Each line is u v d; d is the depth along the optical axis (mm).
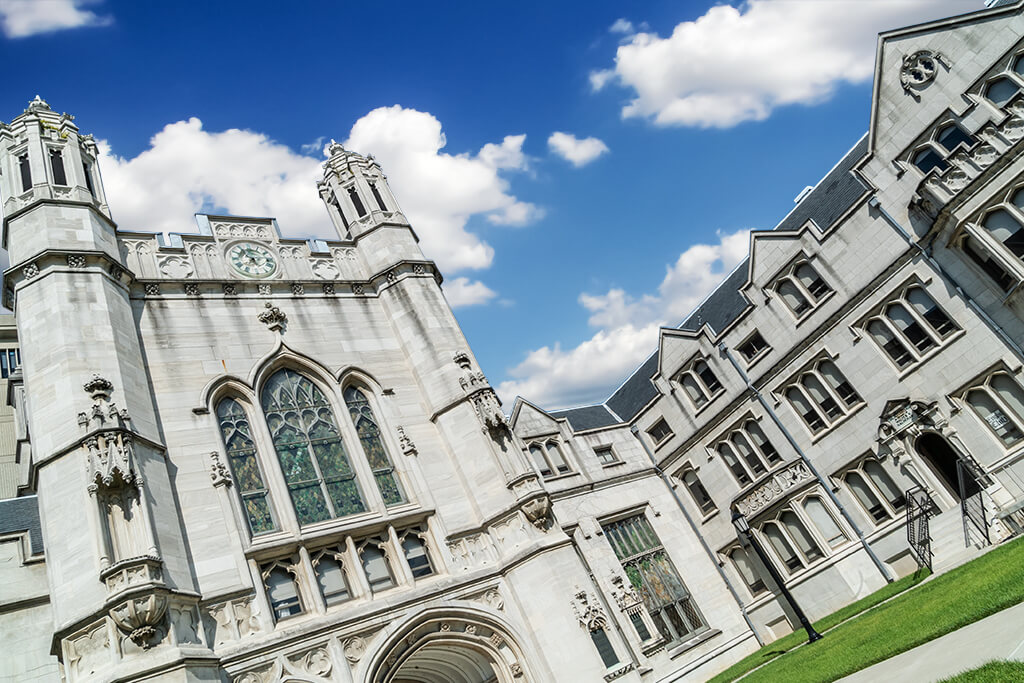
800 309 36875
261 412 24531
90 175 26859
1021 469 29203
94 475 18734
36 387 21094
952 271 31250
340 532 22984
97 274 23391
